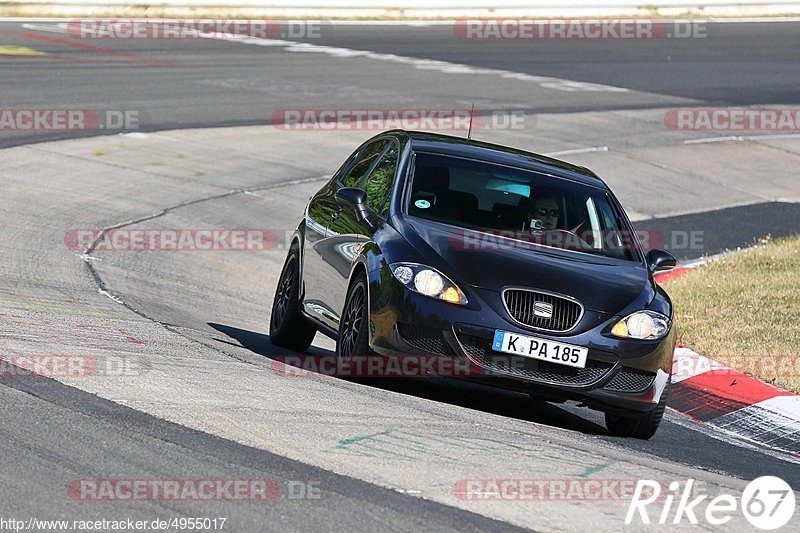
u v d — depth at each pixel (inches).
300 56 3863.2
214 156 2603.3
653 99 3720.5
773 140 3341.5
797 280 1806.1
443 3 4985.2
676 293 1755.7
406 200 1162.6
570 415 1222.3
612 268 1138.0
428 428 935.0
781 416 1251.2
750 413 1263.5
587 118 3373.5
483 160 1242.6
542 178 1238.3
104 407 874.1
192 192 2319.1
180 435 823.1
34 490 689.0
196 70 3447.3
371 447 847.7
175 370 1037.2
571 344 1042.1
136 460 759.7
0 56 3294.8
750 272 1895.9
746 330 1528.1
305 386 1045.8
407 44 4328.3
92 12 4222.4
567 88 3764.8
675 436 1154.7
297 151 2736.2
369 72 3705.7
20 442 770.2
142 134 2679.6
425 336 1040.8
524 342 1033.5
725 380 1343.5
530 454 898.7
